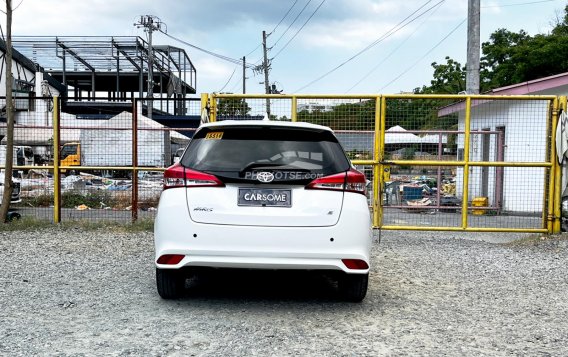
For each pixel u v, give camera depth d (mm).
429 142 10352
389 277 6375
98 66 46625
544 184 9344
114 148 10672
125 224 9922
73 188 11070
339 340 4082
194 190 4574
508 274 6633
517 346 4020
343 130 9141
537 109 9969
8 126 9844
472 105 10625
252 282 6039
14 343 3857
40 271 6293
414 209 9844
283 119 9062
